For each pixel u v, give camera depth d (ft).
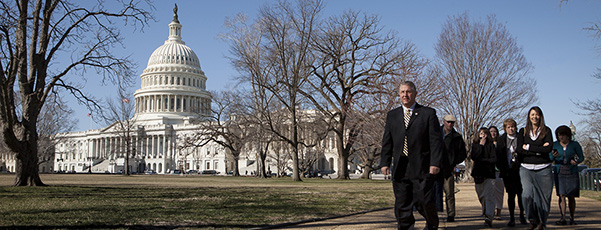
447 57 119.75
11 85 72.13
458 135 34.01
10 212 35.99
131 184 99.40
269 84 132.05
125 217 33.88
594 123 145.18
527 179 29.76
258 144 179.63
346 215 37.40
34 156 76.07
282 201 49.03
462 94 119.03
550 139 29.12
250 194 60.18
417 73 115.65
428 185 22.39
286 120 160.45
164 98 488.85
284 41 126.21
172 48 506.48
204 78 512.22
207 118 219.82
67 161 522.06
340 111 146.61
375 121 120.88
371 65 137.90
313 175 249.96
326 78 148.25
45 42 75.87
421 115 22.74
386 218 35.81
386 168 23.62
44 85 76.23
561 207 32.35
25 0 72.02
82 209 39.01
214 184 102.01
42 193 60.18
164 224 30.83
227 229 29.14
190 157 454.40
